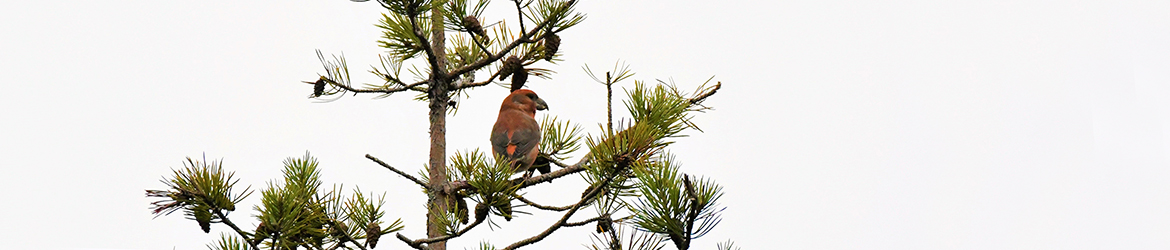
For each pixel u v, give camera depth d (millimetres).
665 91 10523
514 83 11344
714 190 7805
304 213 9766
